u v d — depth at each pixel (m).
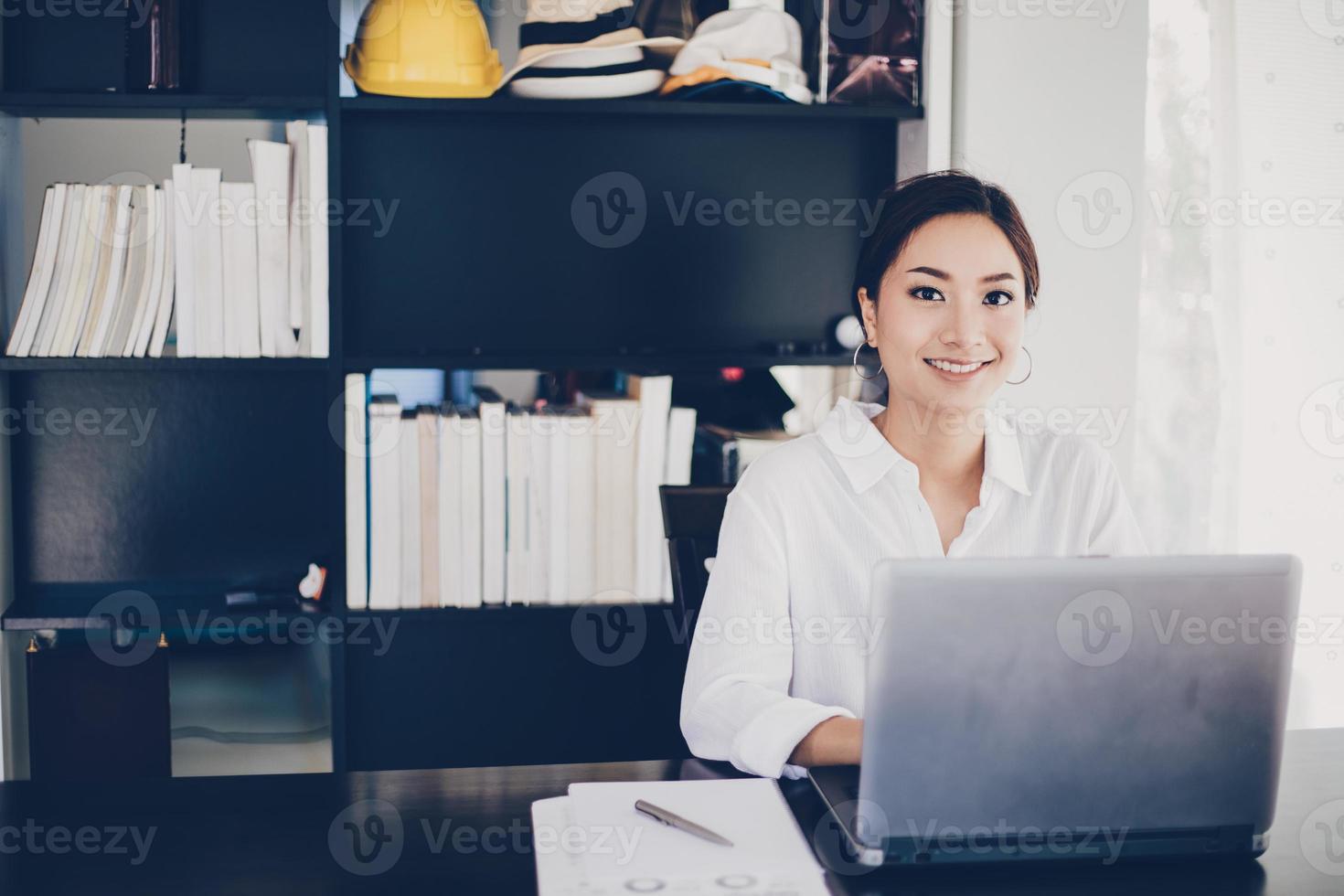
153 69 2.00
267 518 2.29
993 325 1.48
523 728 2.32
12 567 2.18
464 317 2.31
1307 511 2.45
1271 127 2.37
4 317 2.06
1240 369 2.41
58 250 1.98
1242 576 0.94
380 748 2.30
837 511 1.50
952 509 1.55
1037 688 0.93
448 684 2.30
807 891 0.92
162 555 2.27
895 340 1.50
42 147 2.15
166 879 0.96
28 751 2.12
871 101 2.15
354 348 2.28
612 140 2.31
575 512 2.12
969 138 2.14
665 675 2.33
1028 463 1.58
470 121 2.27
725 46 2.09
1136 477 2.45
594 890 0.92
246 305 2.02
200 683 2.24
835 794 1.08
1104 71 2.16
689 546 1.68
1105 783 0.96
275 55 2.21
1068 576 0.92
